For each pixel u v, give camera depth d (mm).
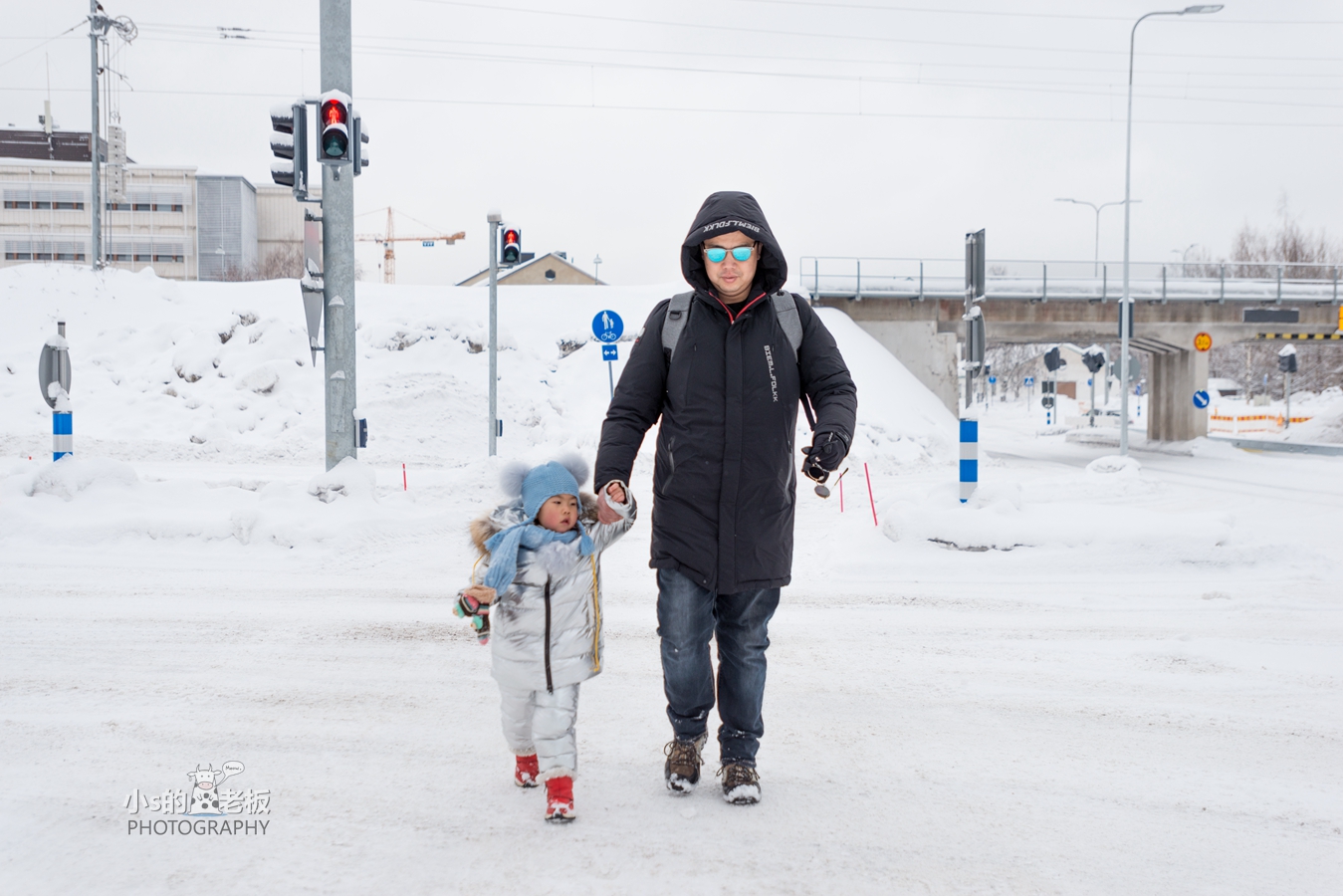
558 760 3061
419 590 7141
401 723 4121
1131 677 5023
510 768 3594
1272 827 3080
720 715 3359
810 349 3379
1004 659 5395
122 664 5016
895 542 8633
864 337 29531
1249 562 8352
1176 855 2850
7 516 8562
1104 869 2748
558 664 3074
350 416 10047
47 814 3078
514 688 3121
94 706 4297
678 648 3234
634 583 7711
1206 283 34562
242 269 106375
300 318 25516
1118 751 3852
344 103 9539
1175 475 22812
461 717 4219
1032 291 33000
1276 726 4199
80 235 107625
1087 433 44500
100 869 2684
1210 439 36719
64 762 3582
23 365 22766
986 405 98688
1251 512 14055
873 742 3945
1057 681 4934
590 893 2555
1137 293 33656
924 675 5043
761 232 3197
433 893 2551
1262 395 70062
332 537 8625
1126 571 8219
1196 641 5770
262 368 22203
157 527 8602
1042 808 3223
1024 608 6824
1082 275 33469
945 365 32469
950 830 3021
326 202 10016
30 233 106812
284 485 9672
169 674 4844
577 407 23344
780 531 3248
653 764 3660
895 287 31984
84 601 6492
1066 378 116000
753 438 3197
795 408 3307
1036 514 8859
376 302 26859
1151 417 40500
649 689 4750
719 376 3219
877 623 6320
